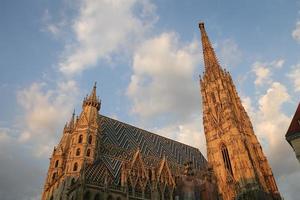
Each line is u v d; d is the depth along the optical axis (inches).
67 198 2930.6
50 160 4028.1
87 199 2832.2
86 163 3294.8
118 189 3127.5
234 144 4402.1
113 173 3412.9
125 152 3966.5
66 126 4303.6
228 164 4475.9
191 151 5329.7
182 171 4227.4
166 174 3878.0
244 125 4940.9
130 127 4785.9
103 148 3779.5
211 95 5413.4
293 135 2421.3
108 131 4217.5
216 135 4867.1
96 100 4131.4
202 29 6835.6
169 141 5187.0
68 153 3577.8
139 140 4569.4
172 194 3686.0
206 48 6294.3
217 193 4188.0
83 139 3550.7
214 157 4702.3
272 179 4306.1
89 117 3841.0
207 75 5748.0
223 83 5378.9
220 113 4990.2
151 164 4005.9
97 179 3100.4
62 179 3277.6
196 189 3991.1
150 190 3479.3
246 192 3878.0
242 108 5255.9
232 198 4047.7
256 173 4180.6
